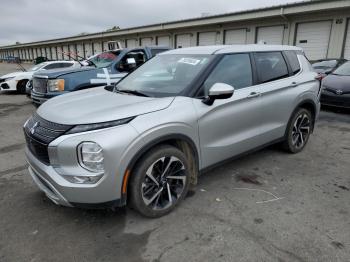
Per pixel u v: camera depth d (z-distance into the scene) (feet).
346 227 9.45
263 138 13.39
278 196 11.43
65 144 8.43
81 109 9.62
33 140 9.36
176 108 9.93
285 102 14.10
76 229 9.46
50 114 9.66
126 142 8.57
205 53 12.27
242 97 11.89
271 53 14.19
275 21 62.28
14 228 9.52
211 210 10.45
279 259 8.07
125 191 8.96
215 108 10.89
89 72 23.36
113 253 8.38
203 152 10.85
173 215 10.16
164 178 9.93
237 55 12.52
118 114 8.93
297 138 15.69
